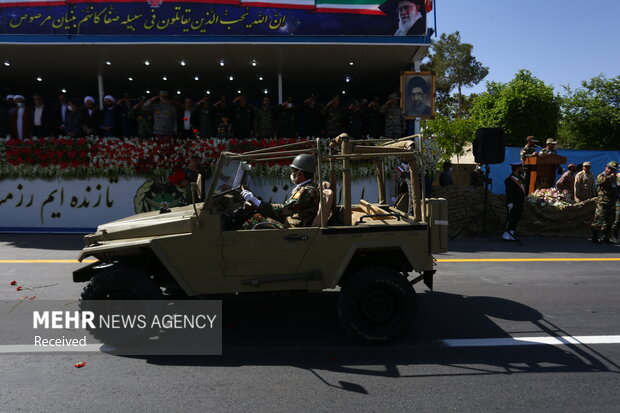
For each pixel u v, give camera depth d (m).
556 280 6.26
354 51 11.28
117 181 10.20
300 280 3.87
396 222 4.12
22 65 12.61
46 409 2.87
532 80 22.94
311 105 11.48
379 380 3.31
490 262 7.39
